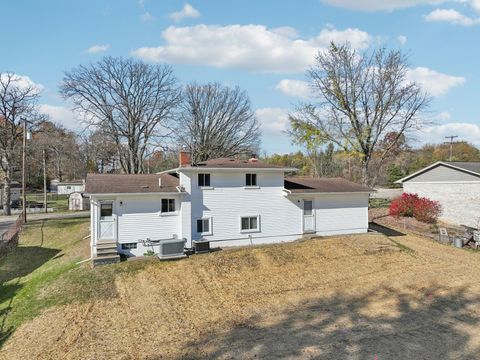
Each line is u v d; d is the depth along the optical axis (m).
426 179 37.09
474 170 32.72
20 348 12.22
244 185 24.41
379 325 13.76
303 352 11.63
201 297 16.34
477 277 19.86
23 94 44.41
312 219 26.69
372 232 28.72
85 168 72.12
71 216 41.66
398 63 38.84
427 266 21.66
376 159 67.25
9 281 19.70
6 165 44.75
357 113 40.38
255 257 21.34
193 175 22.83
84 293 16.30
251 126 54.09
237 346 12.07
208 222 23.39
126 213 21.06
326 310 15.22
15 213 45.94
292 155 89.31
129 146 45.81
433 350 11.80
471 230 29.91
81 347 12.12
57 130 69.38
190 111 51.53
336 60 40.47
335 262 21.42
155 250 21.64
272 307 15.51
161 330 13.30
